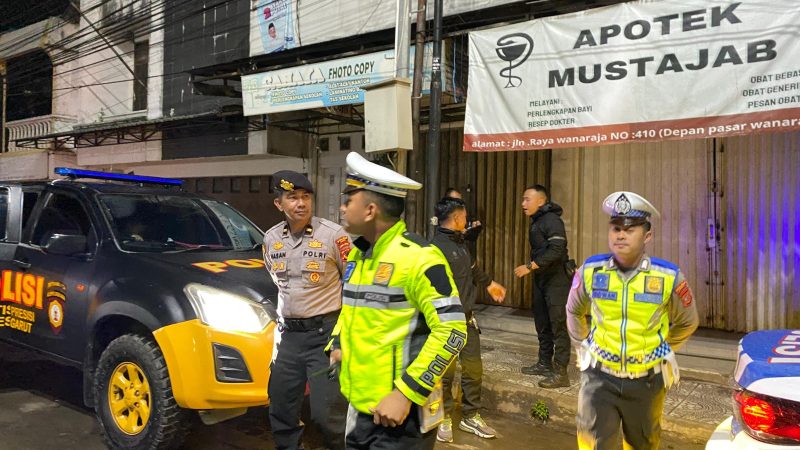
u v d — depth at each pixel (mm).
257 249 5078
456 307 2311
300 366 3480
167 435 3865
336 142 10359
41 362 6508
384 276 2375
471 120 6266
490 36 6145
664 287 2875
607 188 7527
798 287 6434
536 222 5320
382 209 2420
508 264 8344
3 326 5102
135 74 13156
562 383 5238
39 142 15180
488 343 6938
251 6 9375
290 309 3459
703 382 5496
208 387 3713
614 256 3041
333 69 7727
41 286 4754
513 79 6012
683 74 5125
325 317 3457
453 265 4285
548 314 5512
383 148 5887
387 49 7262
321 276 3455
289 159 10992
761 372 2268
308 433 4594
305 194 3496
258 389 3752
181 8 11664
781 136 6504
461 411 4996
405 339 2371
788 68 4684
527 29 5922
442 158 8930
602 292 3002
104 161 13492
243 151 10609
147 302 3961
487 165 8523
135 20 12727
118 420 4109
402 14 6434
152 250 4566
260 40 9250
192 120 10375
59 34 14930
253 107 8625
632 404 2990
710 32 5000
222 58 10859
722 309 6859
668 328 3000
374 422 2340
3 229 5445
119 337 4137
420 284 2322
